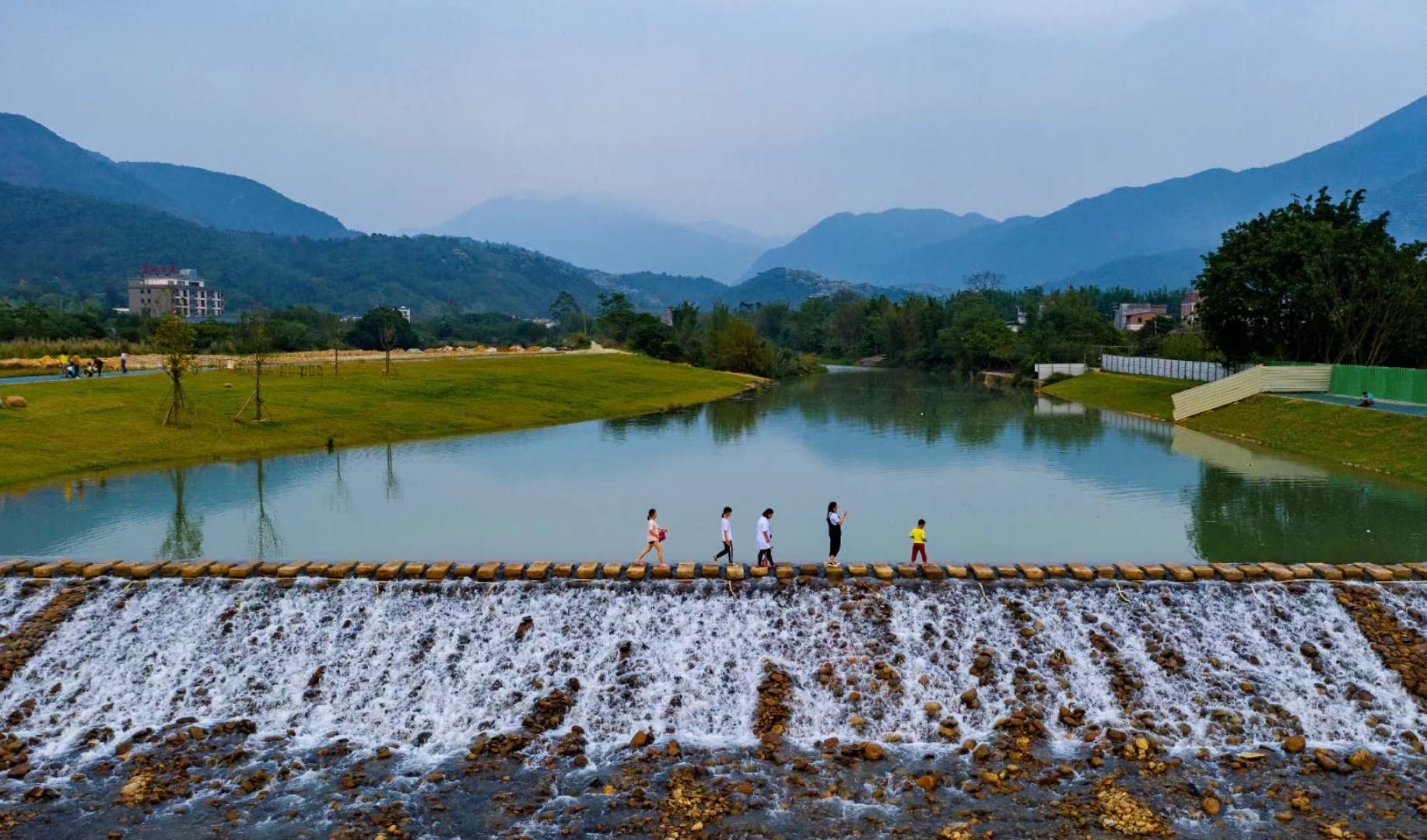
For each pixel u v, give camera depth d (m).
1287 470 55.12
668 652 27.70
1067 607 29.05
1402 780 22.23
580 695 26.23
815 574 30.55
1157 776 22.42
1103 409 97.94
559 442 68.62
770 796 21.72
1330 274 77.62
